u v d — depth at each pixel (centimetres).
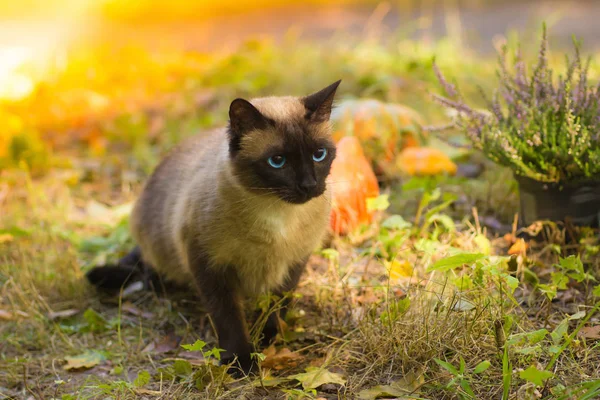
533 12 1255
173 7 1606
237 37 1230
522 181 434
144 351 370
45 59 1050
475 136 435
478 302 339
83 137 717
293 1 1597
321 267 443
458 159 571
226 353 351
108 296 439
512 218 482
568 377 305
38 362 365
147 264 443
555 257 418
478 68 831
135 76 930
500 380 308
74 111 811
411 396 303
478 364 301
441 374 312
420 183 460
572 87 437
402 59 843
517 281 323
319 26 1284
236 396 320
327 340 367
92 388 335
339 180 470
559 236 419
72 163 648
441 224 470
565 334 308
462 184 520
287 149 335
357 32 1183
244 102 332
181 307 422
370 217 483
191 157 411
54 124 774
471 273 357
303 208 356
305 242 367
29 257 475
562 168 410
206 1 1666
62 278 444
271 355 345
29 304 409
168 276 427
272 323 372
